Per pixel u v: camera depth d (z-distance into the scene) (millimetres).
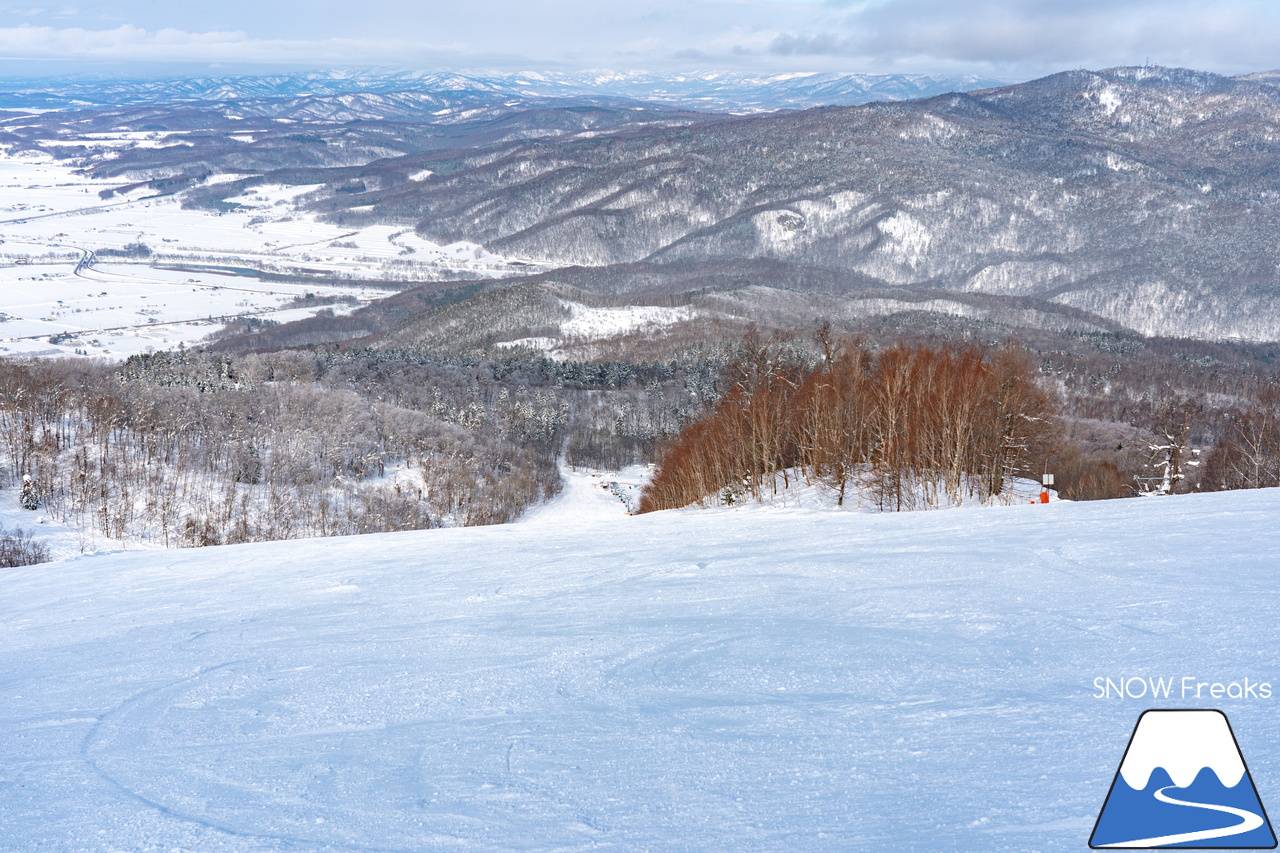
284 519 71750
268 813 3648
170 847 3324
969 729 3908
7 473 72500
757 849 2809
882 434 37250
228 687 6266
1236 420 46531
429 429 108938
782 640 6117
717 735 4176
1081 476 42969
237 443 88625
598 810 3350
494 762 4074
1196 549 8547
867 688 4766
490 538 16406
